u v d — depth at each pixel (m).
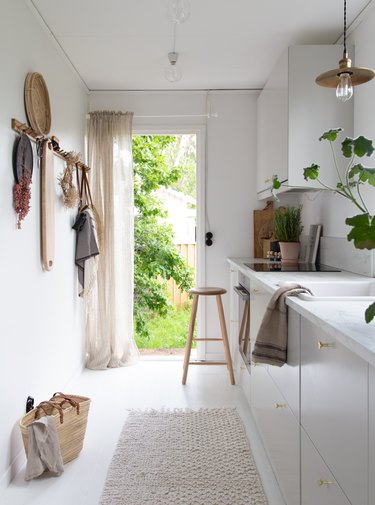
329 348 1.40
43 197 2.75
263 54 3.38
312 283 2.33
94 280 3.82
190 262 7.03
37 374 2.72
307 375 1.66
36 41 2.75
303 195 3.98
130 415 3.08
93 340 4.18
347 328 1.30
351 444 1.21
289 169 2.90
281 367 2.10
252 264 3.47
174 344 6.52
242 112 4.25
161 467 2.42
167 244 6.86
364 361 1.12
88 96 4.22
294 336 1.86
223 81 3.99
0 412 2.16
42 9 2.68
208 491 2.19
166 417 3.05
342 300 1.81
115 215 4.18
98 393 3.51
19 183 2.35
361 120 2.77
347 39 3.03
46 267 2.81
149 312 6.86
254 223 4.24
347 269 2.92
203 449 2.62
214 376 3.94
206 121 4.25
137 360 4.32
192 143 8.08
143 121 4.24
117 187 4.17
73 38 3.08
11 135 2.30
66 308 3.46
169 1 2.00
